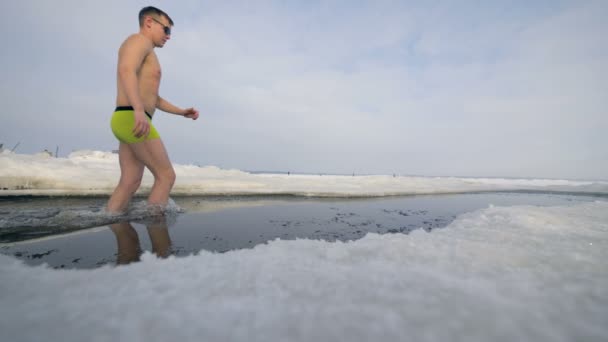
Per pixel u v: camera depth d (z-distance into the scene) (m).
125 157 2.55
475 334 0.55
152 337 0.56
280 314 0.64
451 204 4.34
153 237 1.86
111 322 0.61
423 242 1.35
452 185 8.27
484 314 0.62
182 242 1.76
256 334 0.56
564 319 0.61
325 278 0.87
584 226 1.85
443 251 1.20
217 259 1.12
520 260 1.08
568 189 8.09
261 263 1.05
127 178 2.55
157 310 0.67
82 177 3.84
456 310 0.64
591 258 1.10
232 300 0.72
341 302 0.70
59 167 4.05
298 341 0.54
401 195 5.69
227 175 6.61
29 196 3.24
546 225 1.85
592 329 0.57
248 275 0.91
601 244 1.35
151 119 2.62
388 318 0.61
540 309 0.65
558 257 1.11
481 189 7.50
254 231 2.14
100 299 0.73
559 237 1.53
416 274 0.88
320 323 0.60
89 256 1.44
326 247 1.35
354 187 6.10
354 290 0.77
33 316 0.63
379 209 3.56
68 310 0.67
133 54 2.32
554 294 0.74
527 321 0.60
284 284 0.83
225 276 0.90
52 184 3.49
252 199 4.12
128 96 2.27
